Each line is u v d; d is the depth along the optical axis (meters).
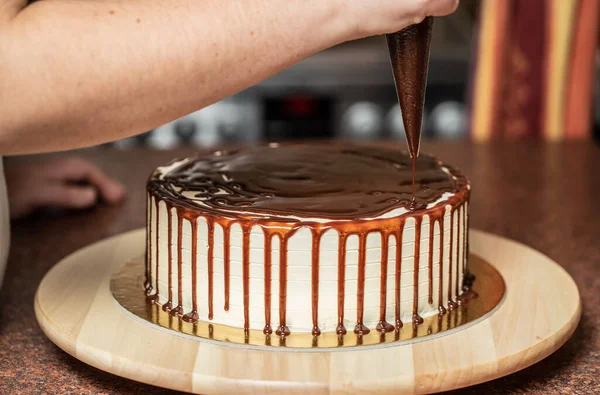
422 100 0.87
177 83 0.81
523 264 1.03
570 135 1.83
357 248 0.88
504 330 0.90
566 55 1.79
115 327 0.90
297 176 0.99
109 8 0.81
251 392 0.83
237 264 0.90
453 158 1.57
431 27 0.84
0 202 0.94
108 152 1.63
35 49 0.80
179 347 0.87
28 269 1.08
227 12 0.81
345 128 2.19
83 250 1.06
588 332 0.96
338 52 2.28
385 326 0.90
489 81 1.84
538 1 1.78
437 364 0.85
